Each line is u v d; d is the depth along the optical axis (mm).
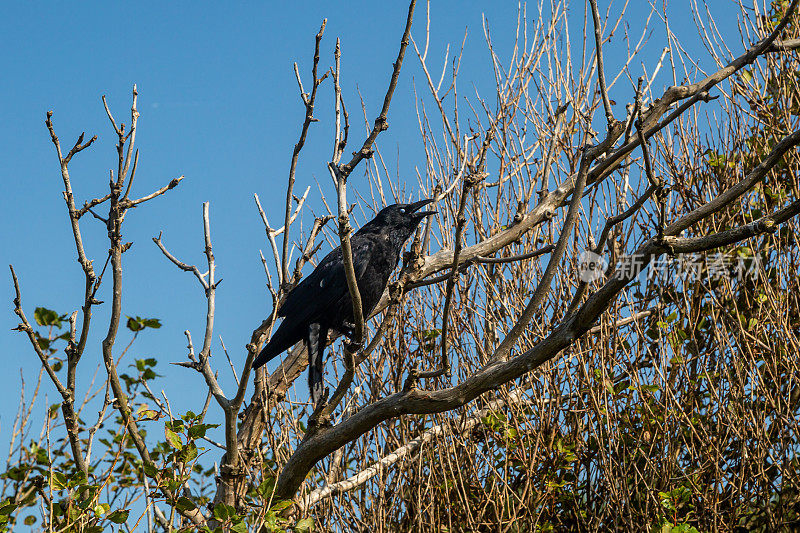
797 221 9484
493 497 8914
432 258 9219
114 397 6391
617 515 8406
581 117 9664
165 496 6414
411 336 9562
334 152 5520
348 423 6566
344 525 8859
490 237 9359
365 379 9578
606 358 8914
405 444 9062
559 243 5891
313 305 8352
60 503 5840
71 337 6004
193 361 7125
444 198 9828
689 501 8812
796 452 8750
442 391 6184
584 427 9156
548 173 9453
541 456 8961
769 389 9078
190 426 6465
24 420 7289
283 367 9289
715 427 8859
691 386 8922
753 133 10234
